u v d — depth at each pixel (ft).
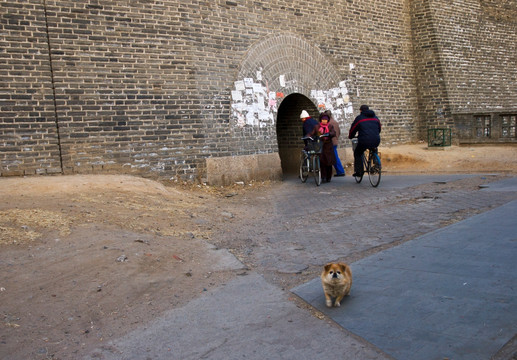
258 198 37.01
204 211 29.53
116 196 28.63
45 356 12.45
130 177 34.76
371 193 35.83
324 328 13.21
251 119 44.27
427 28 60.80
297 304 15.08
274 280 17.65
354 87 54.85
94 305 15.23
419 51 61.62
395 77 59.52
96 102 35.27
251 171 43.83
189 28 39.93
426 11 60.70
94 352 12.61
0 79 31.86
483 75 65.16
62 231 20.38
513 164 44.27
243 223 27.61
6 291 15.34
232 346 12.57
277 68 46.73
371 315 13.57
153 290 16.62
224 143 42.04
